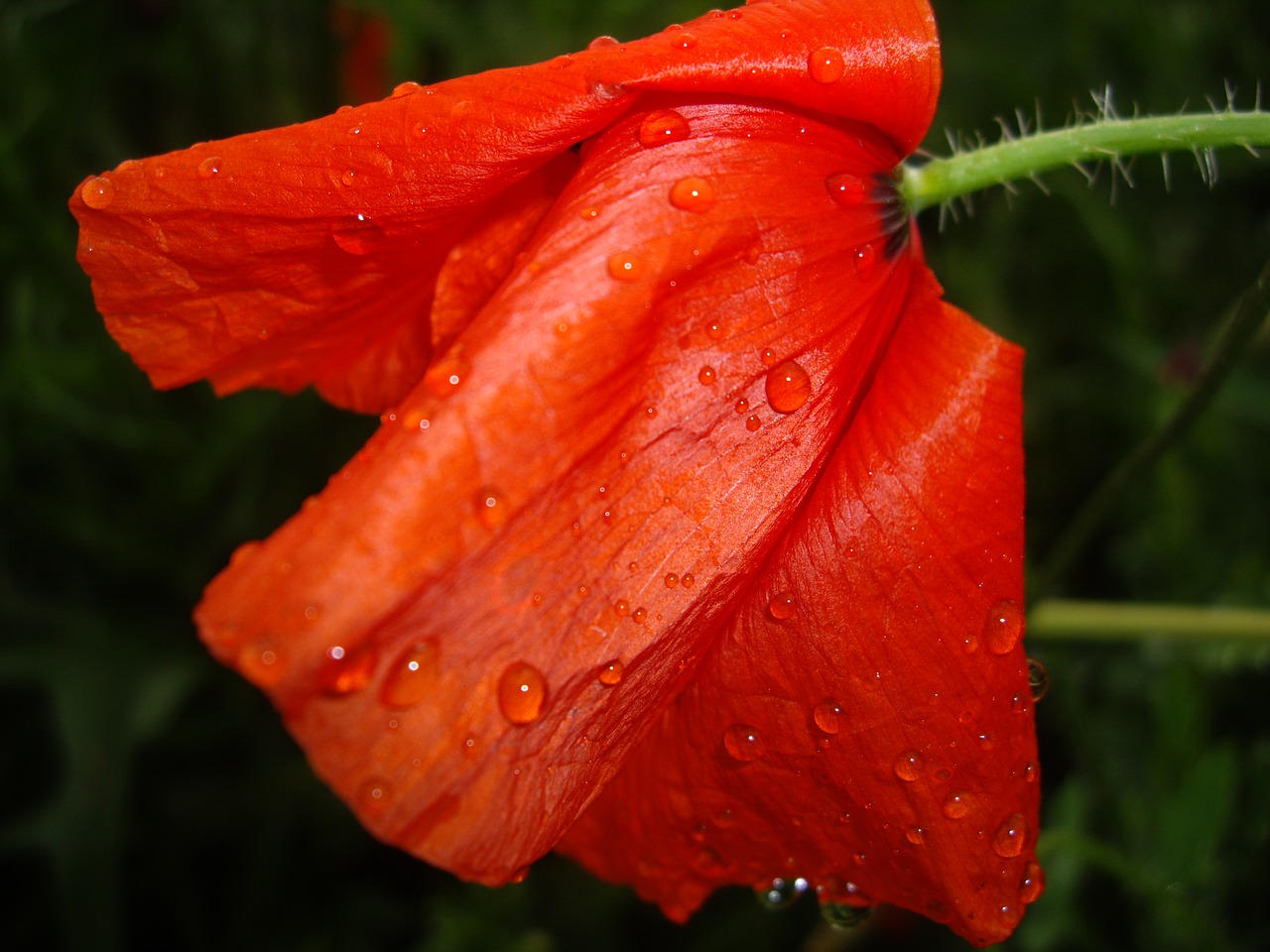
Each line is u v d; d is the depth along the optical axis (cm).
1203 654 15
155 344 10
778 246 9
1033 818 10
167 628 17
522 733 9
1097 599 17
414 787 8
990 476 10
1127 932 14
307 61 20
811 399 9
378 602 8
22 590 17
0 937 15
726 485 9
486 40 19
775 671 9
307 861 16
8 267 16
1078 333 18
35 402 16
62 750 16
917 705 9
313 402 17
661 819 10
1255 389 16
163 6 18
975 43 20
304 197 9
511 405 9
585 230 9
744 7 10
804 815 10
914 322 10
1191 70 19
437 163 9
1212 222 19
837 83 10
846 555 9
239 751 16
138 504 17
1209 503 16
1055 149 11
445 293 10
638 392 9
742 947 15
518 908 15
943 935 15
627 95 9
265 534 17
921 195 11
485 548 9
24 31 16
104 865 14
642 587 9
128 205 9
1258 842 14
